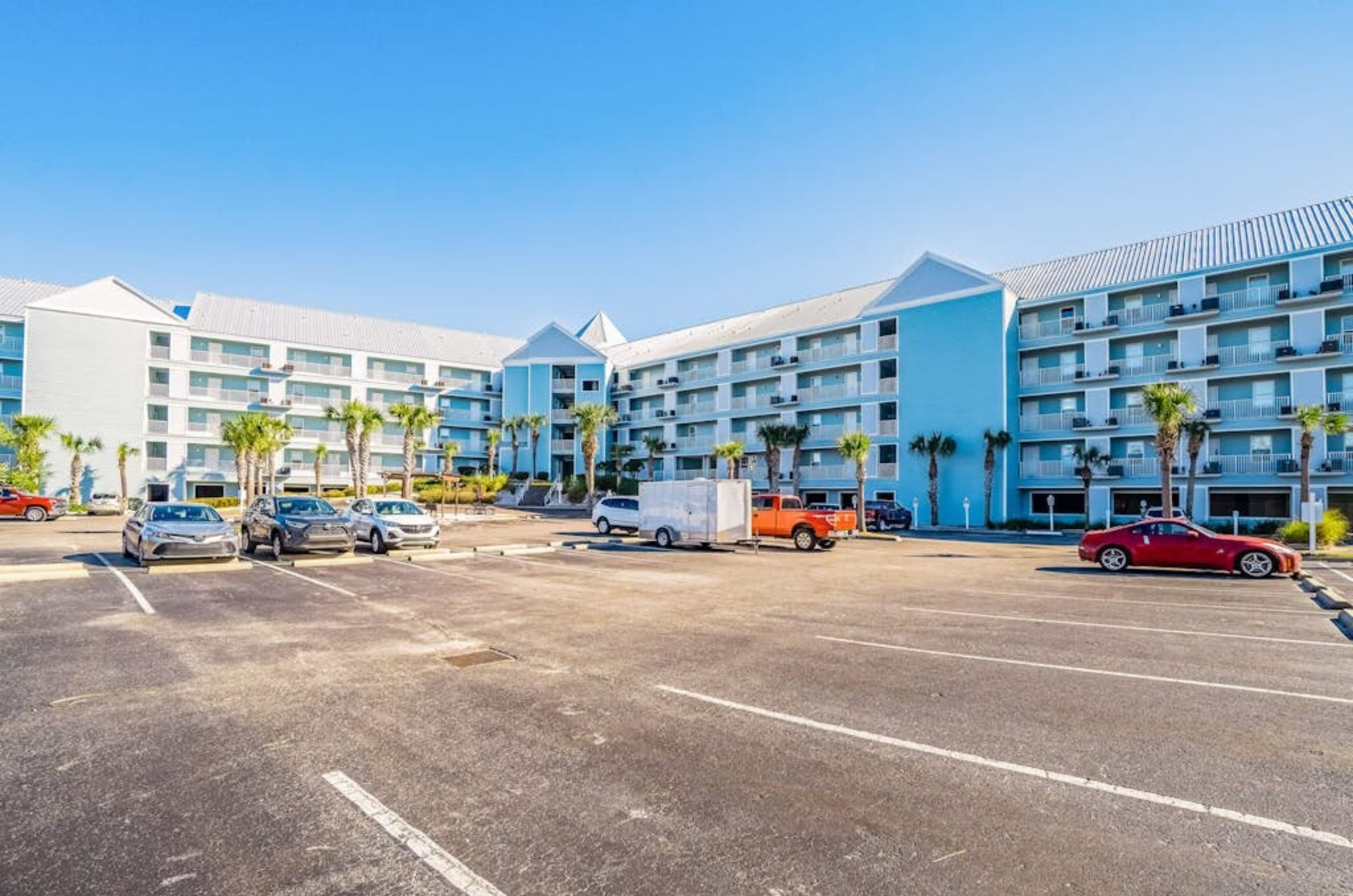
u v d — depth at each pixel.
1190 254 38.38
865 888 3.27
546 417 63.88
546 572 15.61
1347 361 32.44
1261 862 3.54
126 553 16.69
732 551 22.14
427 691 6.30
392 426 62.81
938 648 8.21
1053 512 40.41
